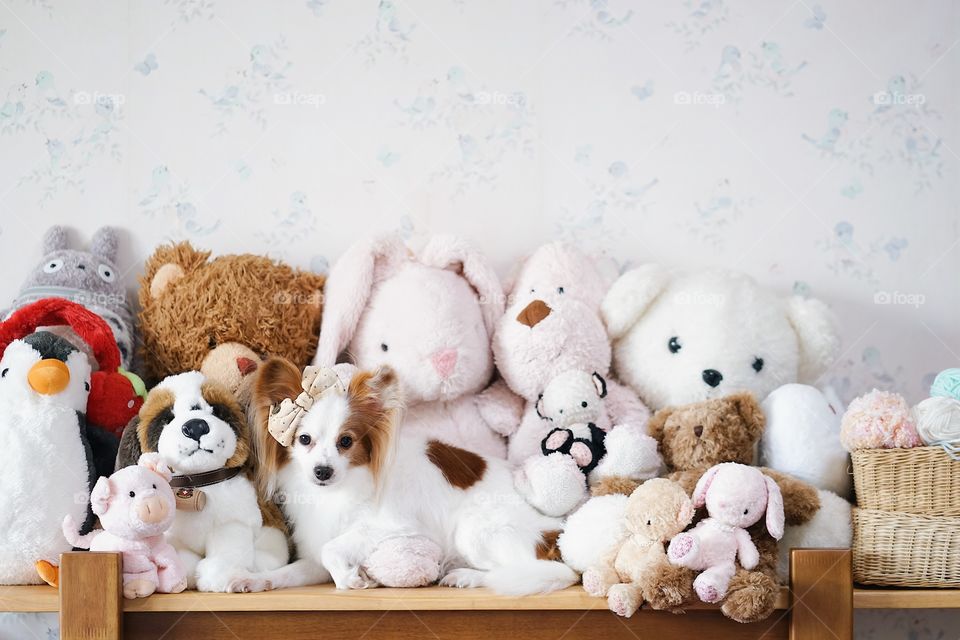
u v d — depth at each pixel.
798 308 1.65
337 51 1.75
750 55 1.79
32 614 1.66
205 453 1.37
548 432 1.55
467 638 1.33
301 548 1.44
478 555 1.41
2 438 1.36
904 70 1.80
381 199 1.75
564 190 1.77
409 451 1.47
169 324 1.55
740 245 1.78
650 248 1.78
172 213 1.73
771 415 1.50
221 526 1.39
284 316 1.58
